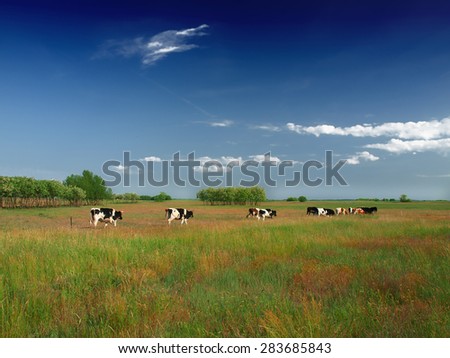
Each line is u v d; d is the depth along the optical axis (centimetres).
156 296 622
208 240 1330
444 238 1403
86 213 4469
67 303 591
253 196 9056
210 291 674
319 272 803
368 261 948
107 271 818
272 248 1161
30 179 6681
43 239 1188
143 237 1347
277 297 620
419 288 670
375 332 486
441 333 471
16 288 668
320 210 4034
